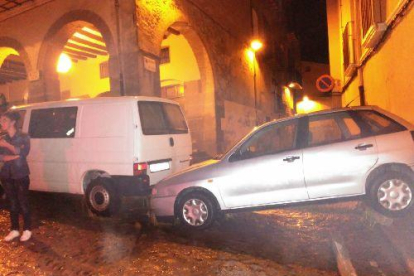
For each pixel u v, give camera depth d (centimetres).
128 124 668
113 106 685
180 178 609
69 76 1603
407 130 562
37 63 1148
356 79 1411
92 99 712
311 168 563
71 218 681
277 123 603
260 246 516
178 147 763
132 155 656
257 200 579
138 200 706
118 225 635
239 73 1652
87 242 547
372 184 547
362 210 622
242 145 601
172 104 786
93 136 694
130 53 980
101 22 1021
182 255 488
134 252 503
